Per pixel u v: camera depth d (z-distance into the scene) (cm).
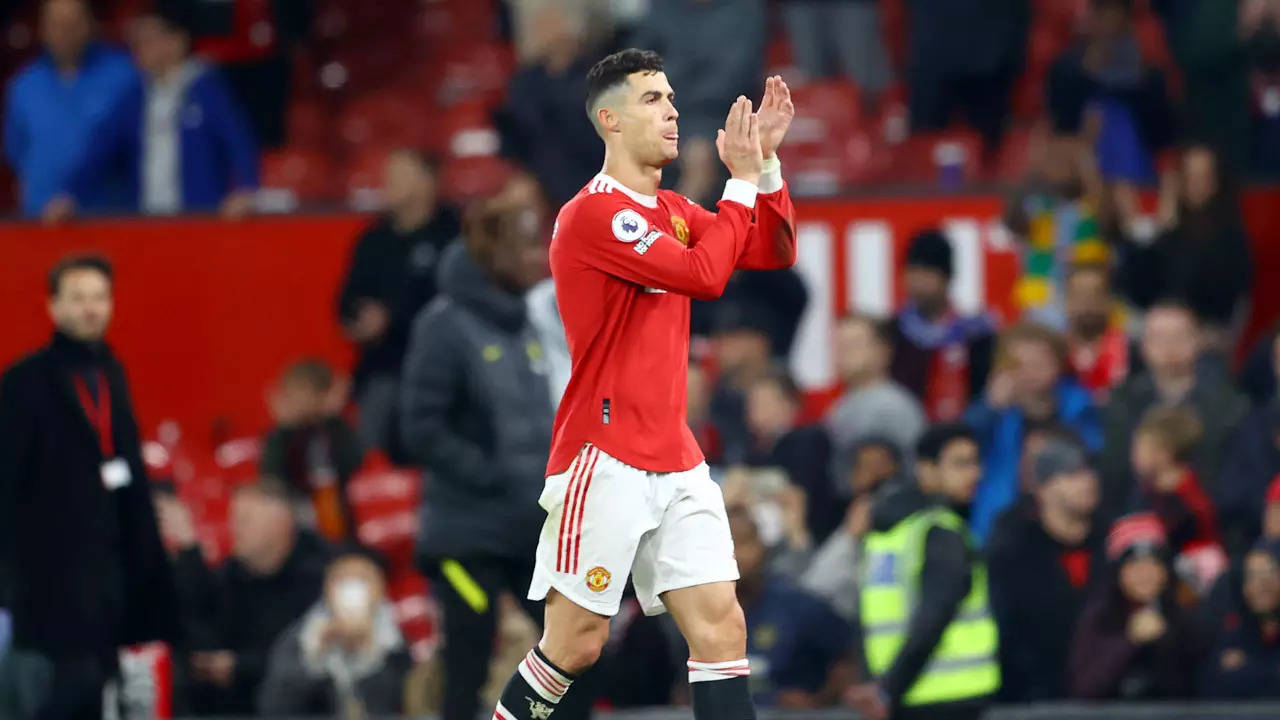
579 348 1934
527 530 2645
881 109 4947
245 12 4891
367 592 3331
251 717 3372
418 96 5300
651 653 3250
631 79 1930
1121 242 3919
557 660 1959
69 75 4506
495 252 2697
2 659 2831
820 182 4559
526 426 2672
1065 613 3164
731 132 1916
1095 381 3753
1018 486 3416
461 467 2639
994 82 4641
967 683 2653
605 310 1917
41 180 4497
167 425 4259
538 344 2717
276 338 4266
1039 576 3173
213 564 3691
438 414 2677
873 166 4666
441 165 4772
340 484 3772
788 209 1975
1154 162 4394
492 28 5516
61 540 2642
